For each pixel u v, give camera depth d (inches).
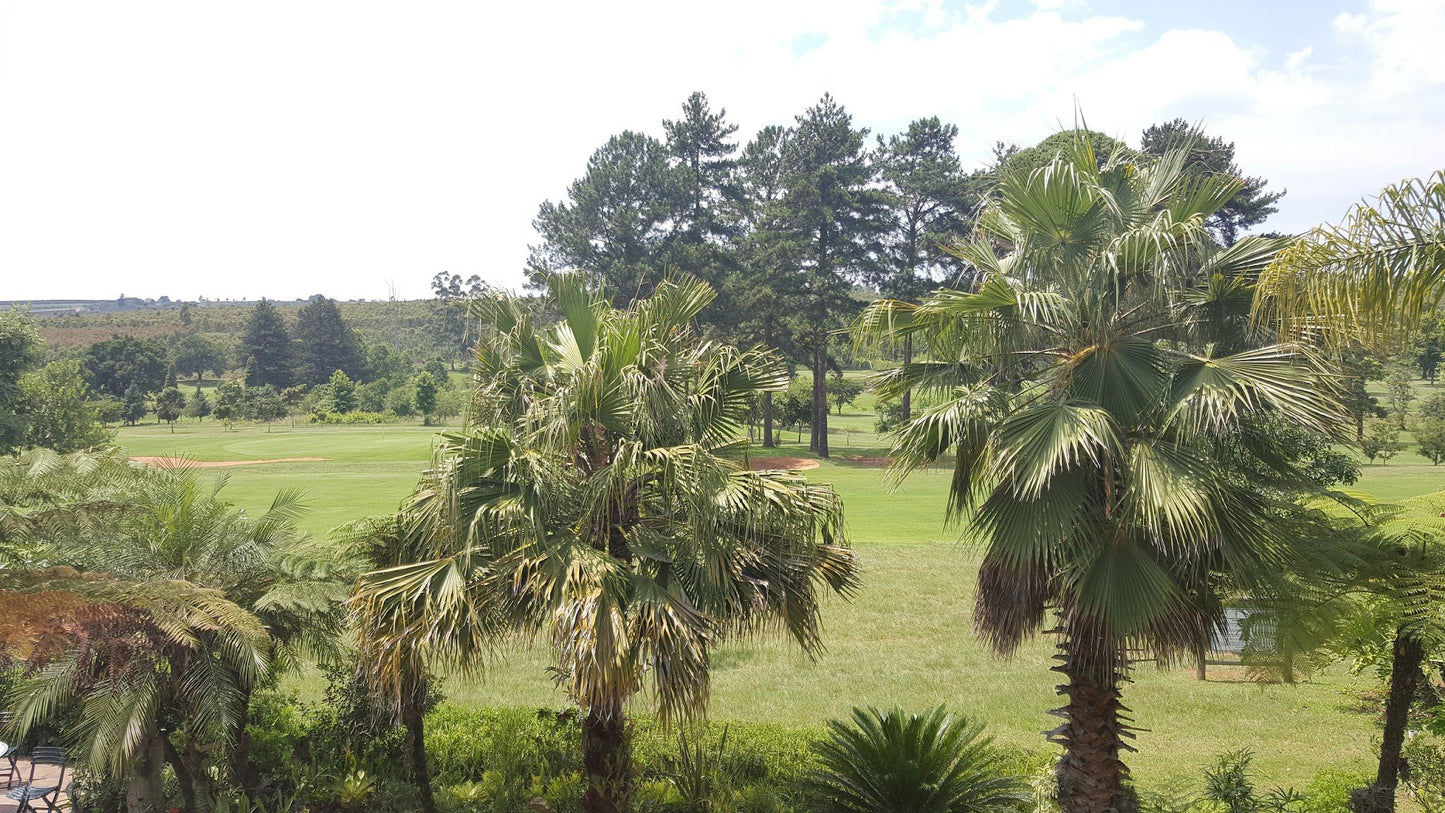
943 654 569.0
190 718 292.2
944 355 298.4
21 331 1481.3
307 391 3885.3
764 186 2330.2
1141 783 364.2
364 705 367.6
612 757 292.5
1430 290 196.7
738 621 280.7
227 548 321.4
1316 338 241.4
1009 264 313.4
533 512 262.7
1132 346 262.8
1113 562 246.1
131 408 3243.1
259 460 1897.1
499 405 314.5
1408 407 2027.6
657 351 296.2
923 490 1430.9
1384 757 281.7
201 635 279.4
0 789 357.7
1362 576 255.8
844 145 2105.1
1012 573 267.3
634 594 250.7
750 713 466.3
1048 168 269.3
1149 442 248.2
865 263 2190.0
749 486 267.9
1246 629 258.1
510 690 505.4
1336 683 509.4
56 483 311.1
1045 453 243.9
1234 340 267.1
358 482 1494.8
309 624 315.9
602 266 2055.9
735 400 320.8
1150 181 288.0
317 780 343.3
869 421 2945.4
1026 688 504.1
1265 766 389.7
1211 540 236.7
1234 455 267.9
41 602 241.3
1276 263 214.4
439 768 376.2
